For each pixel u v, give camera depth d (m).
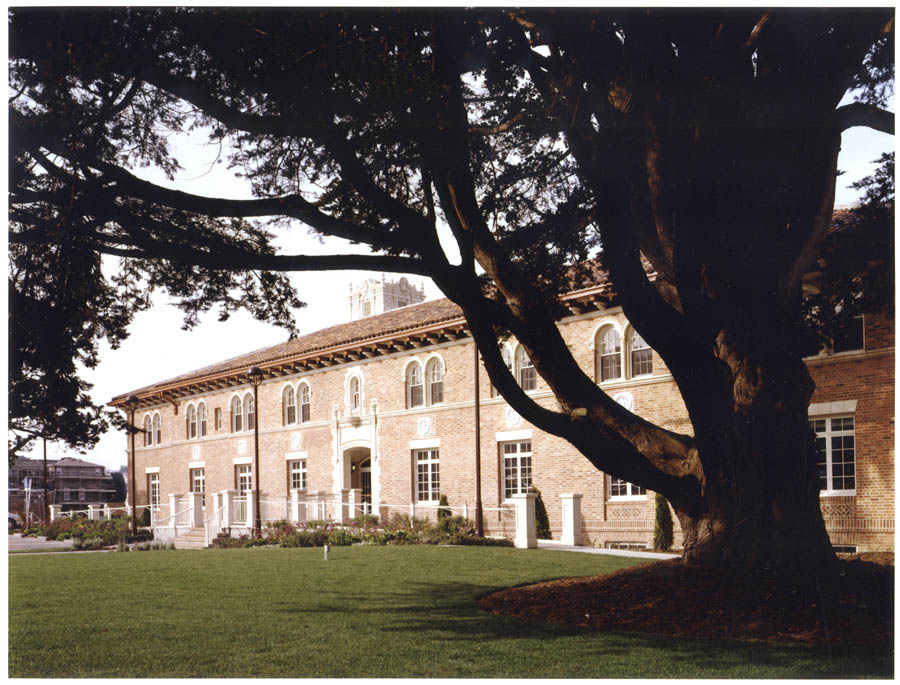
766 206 10.59
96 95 10.55
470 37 10.38
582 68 10.73
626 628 9.43
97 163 10.73
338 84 10.00
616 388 24.42
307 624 9.93
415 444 30.73
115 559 19.73
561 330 26.11
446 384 29.75
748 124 10.02
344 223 11.88
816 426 20.34
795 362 10.96
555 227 12.02
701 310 11.12
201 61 10.11
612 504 24.39
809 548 10.71
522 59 10.95
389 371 32.09
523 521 21.73
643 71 10.34
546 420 11.85
